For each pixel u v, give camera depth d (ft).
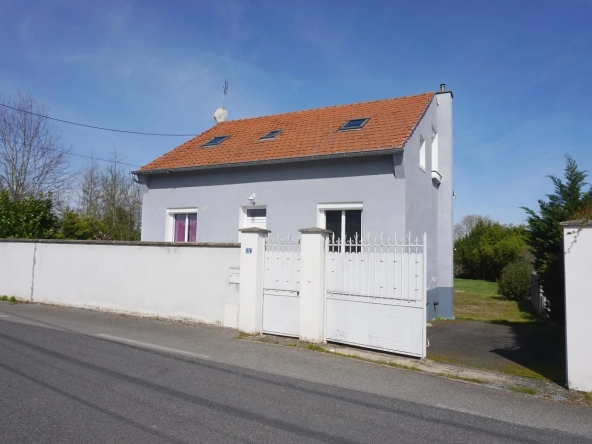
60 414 15.14
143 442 13.25
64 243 41.32
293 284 28.76
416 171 39.81
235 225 43.39
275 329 29.17
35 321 33.24
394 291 25.07
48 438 13.26
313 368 22.33
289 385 19.48
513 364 24.57
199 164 45.14
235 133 51.88
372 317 25.71
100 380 19.07
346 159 38.29
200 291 33.14
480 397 18.81
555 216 40.60
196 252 33.50
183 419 15.15
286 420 15.48
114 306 37.37
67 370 20.34
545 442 14.49
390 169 36.65
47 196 63.77
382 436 14.49
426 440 14.32
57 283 41.60
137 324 32.73
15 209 54.49
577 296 19.63
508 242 111.55
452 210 49.60
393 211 36.22
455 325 40.70
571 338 19.70
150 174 48.34
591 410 17.54
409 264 24.73
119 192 112.47
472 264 121.80
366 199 37.29
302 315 27.73
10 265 45.29
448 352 27.58
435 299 47.01
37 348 24.41
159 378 19.70
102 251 38.58
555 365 24.32
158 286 35.09
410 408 17.21
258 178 42.55
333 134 42.34
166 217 47.80
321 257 27.55
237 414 15.81
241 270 30.35
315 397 18.06
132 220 110.83
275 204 41.34
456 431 15.15
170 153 51.01
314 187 39.58
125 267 37.04
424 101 45.19
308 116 50.21
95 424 14.42
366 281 26.07
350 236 38.58
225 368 21.77
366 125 42.14
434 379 21.20
